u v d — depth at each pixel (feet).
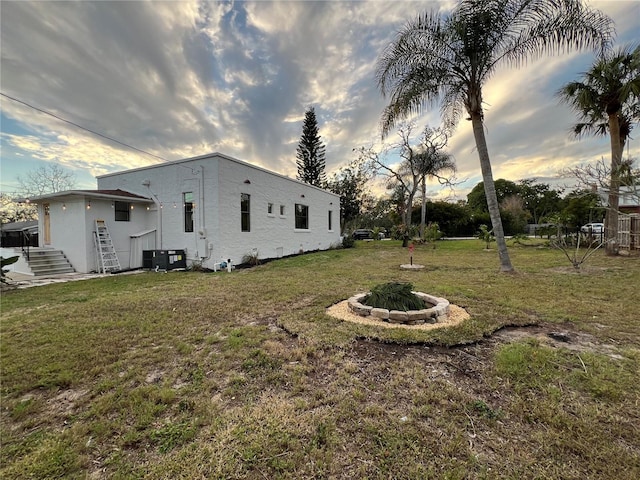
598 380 7.29
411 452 5.14
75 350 9.84
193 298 17.20
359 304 13.38
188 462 5.00
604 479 4.53
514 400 6.61
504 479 4.54
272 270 29.25
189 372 8.24
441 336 10.15
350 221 90.94
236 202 33.01
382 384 7.40
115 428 5.94
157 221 34.30
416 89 23.67
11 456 5.26
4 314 14.33
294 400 6.79
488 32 21.57
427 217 85.97
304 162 89.92
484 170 24.34
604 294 16.21
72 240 30.27
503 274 23.43
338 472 4.78
